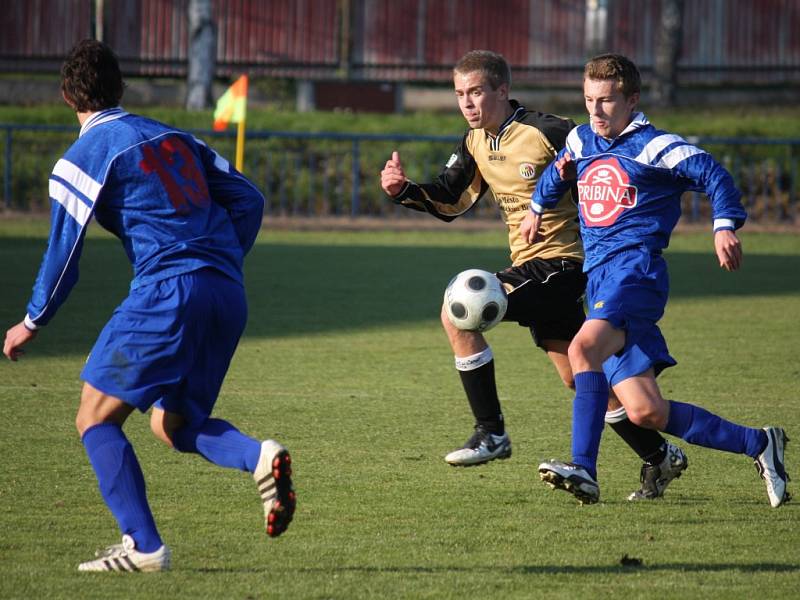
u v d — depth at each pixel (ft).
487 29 291.99
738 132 228.22
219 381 47.85
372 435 72.49
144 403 45.29
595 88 56.24
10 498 56.75
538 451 69.10
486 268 160.04
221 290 46.80
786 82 298.97
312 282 146.00
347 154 218.18
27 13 285.02
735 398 84.58
